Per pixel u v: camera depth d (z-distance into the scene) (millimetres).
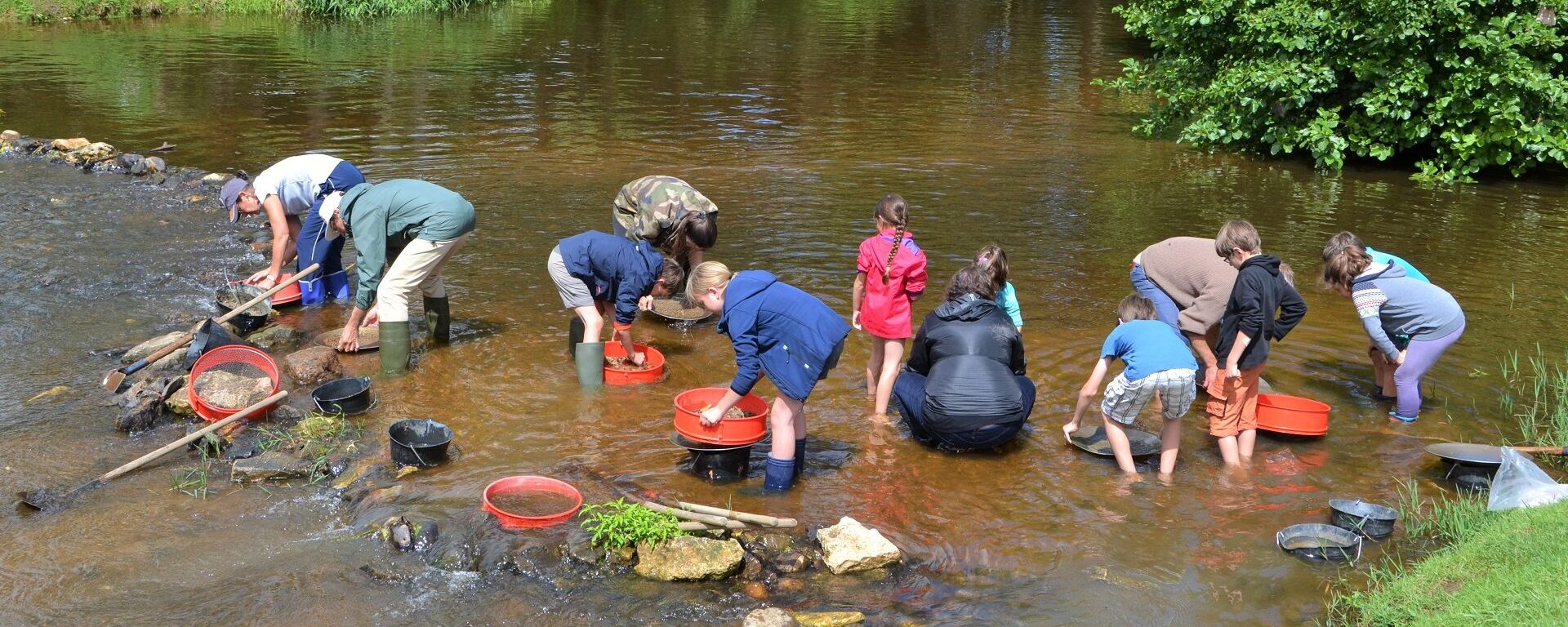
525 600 4711
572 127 15156
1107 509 5535
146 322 7879
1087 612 4652
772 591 4828
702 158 13445
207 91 17312
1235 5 14703
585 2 32281
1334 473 5969
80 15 25969
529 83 18688
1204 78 15562
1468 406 6781
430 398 6703
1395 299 6480
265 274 8445
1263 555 5105
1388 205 11977
